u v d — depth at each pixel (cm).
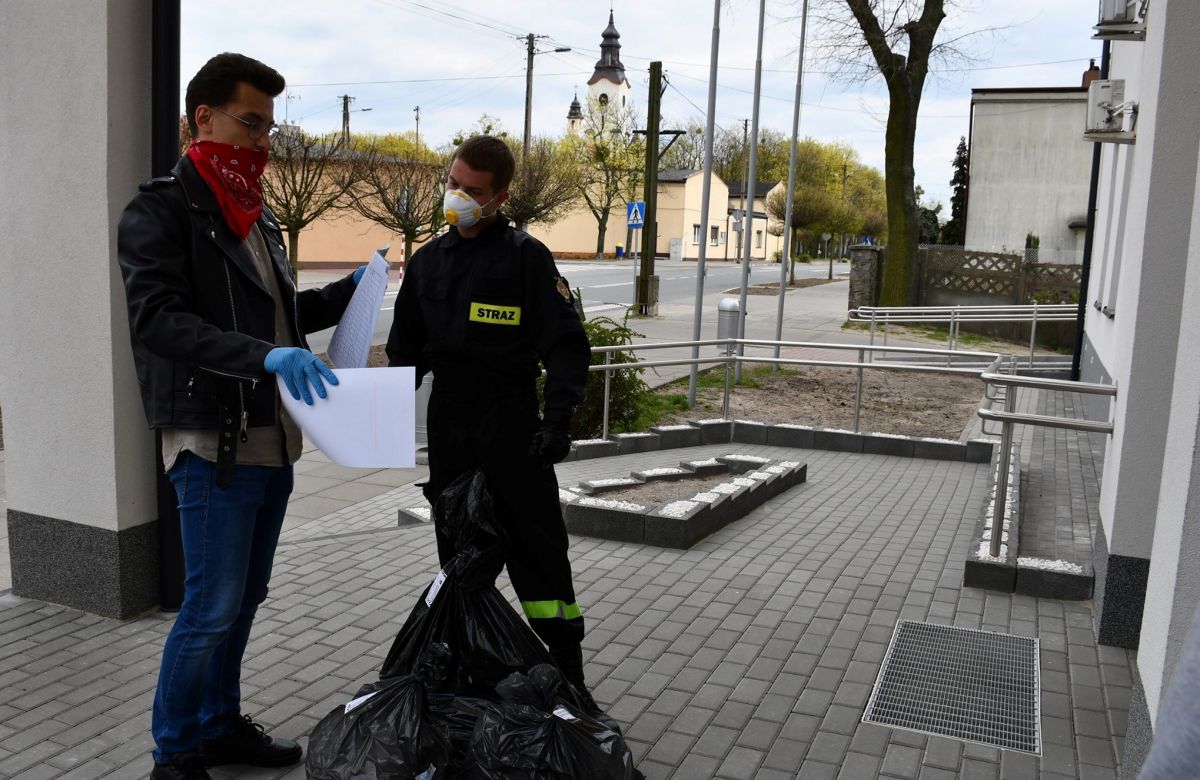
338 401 258
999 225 3259
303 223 1731
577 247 6706
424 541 572
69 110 401
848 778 321
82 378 417
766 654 420
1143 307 415
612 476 802
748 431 985
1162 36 413
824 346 962
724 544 587
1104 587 439
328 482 853
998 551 521
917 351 937
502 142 305
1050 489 769
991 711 372
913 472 845
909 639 441
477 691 282
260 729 321
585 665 404
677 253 6800
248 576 313
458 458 311
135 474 426
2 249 427
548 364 308
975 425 1127
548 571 317
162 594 439
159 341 260
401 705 255
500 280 303
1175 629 251
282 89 288
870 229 6022
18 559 452
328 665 396
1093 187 1382
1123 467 426
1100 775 327
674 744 340
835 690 387
